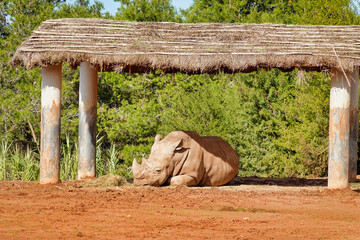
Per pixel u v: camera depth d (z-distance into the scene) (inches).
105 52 587.2
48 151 595.8
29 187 587.8
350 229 400.5
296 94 967.6
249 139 993.5
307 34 639.1
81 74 668.7
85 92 666.2
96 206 470.0
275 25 666.2
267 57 581.0
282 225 409.4
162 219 418.3
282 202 518.0
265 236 366.3
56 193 543.5
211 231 379.2
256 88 1013.8
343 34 640.4
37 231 363.6
